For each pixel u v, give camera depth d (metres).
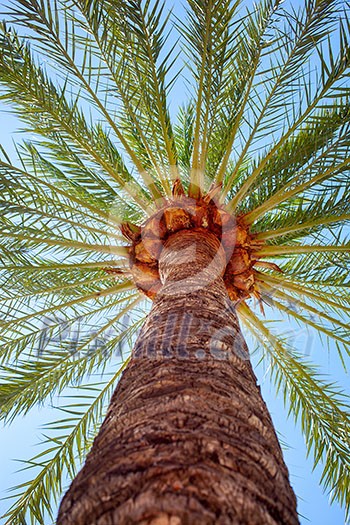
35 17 4.72
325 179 5.66
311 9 4.85
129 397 2.16
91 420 6.18
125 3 4.58
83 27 4.97
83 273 6.64
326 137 5.40
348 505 5.56
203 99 5.61
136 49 4.99
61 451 5.86
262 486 1.61
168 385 2.12
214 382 2.16
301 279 6.67
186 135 7.74
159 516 1.29
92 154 5.85
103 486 1.50
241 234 5.39
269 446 1.94
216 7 4.62
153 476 1.46
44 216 5.42
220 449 1.67
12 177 5.24
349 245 5.57
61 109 5.51
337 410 5.68
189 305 3.07
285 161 5.91
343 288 6.68
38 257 6.08
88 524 1.40
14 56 5.23
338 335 6.41
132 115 5.59
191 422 1.81
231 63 5.54
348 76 5.06
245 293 5.38
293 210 6.47
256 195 6.43
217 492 1.42
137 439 1.74
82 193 6.58
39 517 5.35
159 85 5.32
